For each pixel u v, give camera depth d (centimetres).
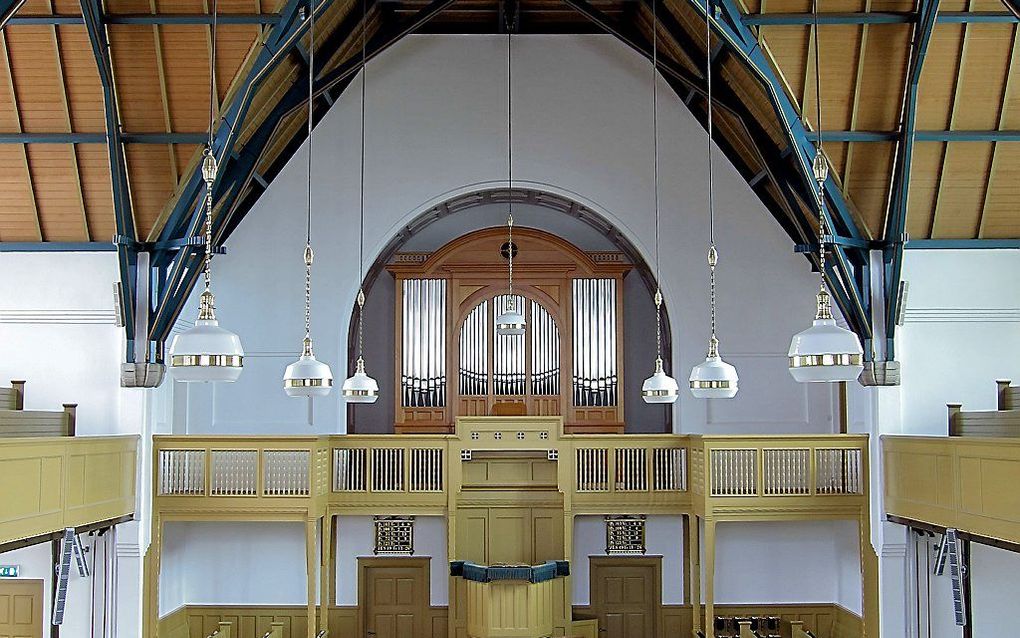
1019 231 1788
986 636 1727
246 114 1661
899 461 1727
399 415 2195
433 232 2348
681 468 1980
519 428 1977
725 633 2075
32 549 1827
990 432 1603
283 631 2058
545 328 2209
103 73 1559
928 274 1789
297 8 1562
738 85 1808
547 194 2172
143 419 1773
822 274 1075
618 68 2162
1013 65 1606
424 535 2145
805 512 1848
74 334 1759
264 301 2108
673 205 2141
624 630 2142
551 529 2038
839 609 2086
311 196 2131
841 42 1566
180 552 2083
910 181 1727
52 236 1773
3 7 1233
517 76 2164
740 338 2123
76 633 1784
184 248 1712
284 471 1855
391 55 2162
